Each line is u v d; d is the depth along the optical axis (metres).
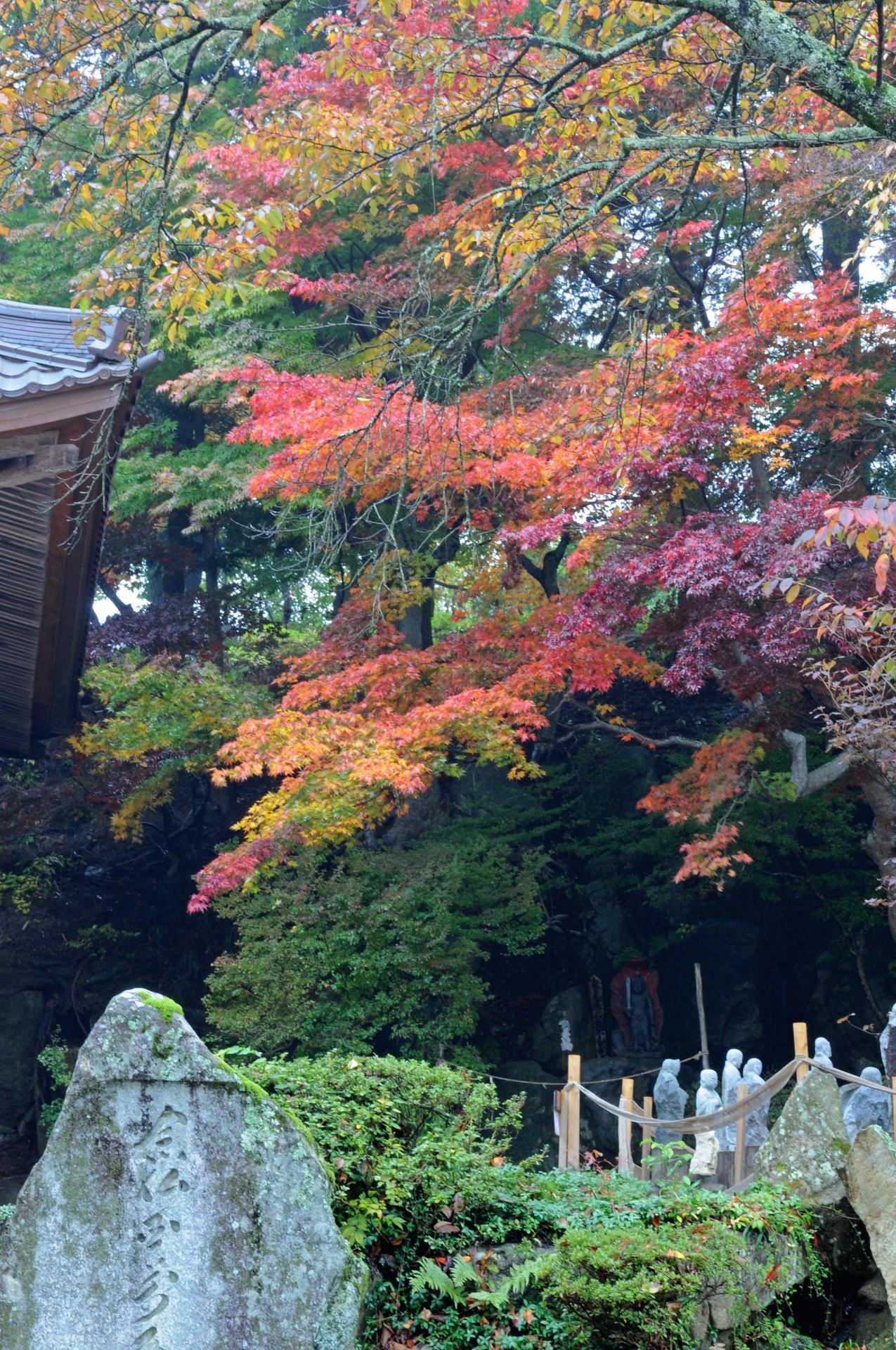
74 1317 4.62
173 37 6.64
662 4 6.26
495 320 18.64
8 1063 23.22
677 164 8.31
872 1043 20.03
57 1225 4.70
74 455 8.94
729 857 15.77
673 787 15.35
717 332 15.51
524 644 15.23
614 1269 5.64
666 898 21.84
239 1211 4.80
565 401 14.89
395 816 21.61
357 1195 6.02
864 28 8.05
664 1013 21.09
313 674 16.61
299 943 17.61
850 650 11.85
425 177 18.27
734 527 13.72
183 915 26.05
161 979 25.31
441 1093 6.48
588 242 8.69
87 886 26.55
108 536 26.22
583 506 14.55
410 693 15.85
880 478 21.05
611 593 13.79
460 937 18.50
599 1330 5.71
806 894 21.95
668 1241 5.88
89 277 7.50
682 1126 9.17
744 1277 6.20
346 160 8.98
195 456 21.69
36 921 25.48
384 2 8.21
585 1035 20.86
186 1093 4.85
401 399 12.95
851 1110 10.91
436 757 15.05
